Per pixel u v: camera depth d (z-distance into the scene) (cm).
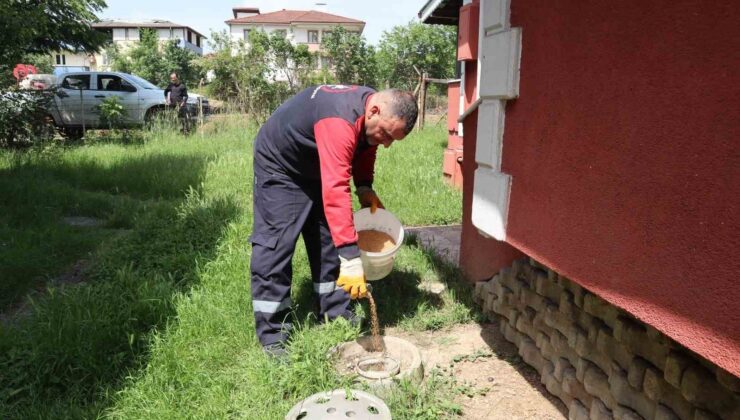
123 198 704
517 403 278
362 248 335
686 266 156
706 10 148
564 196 220
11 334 315
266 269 301
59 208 649
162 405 257
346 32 2469
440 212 638
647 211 172
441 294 404
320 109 275
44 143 1106
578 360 252
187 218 538
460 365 314
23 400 263
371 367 295
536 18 239
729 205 141
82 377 280
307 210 309
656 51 167
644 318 174
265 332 308
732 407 172
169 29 6225
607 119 192
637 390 214
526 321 310
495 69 270
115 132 1392
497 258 370
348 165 269
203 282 391
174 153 1063
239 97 1655
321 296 344
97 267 447
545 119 234
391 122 272
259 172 305
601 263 196
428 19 1095
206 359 298
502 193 269
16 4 960
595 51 198
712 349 147
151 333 315
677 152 159
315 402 247
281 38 1783
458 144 802
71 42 1603
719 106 144
